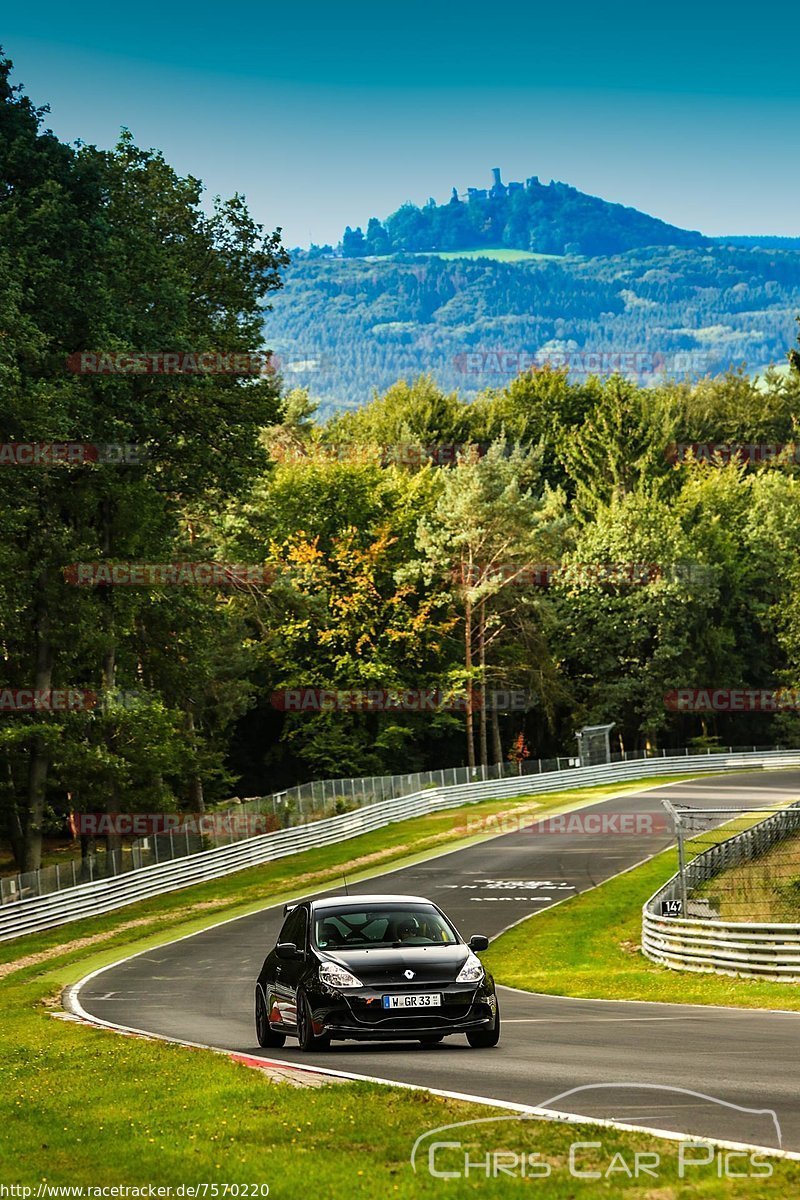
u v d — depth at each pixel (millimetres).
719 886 94062
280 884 133750
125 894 126250
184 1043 45312
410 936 43312
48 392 106688
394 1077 34000
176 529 149500
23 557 118500
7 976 92312
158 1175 23750
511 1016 54812
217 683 178875
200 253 135625
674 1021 49750
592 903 111750
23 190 113625
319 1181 22391
